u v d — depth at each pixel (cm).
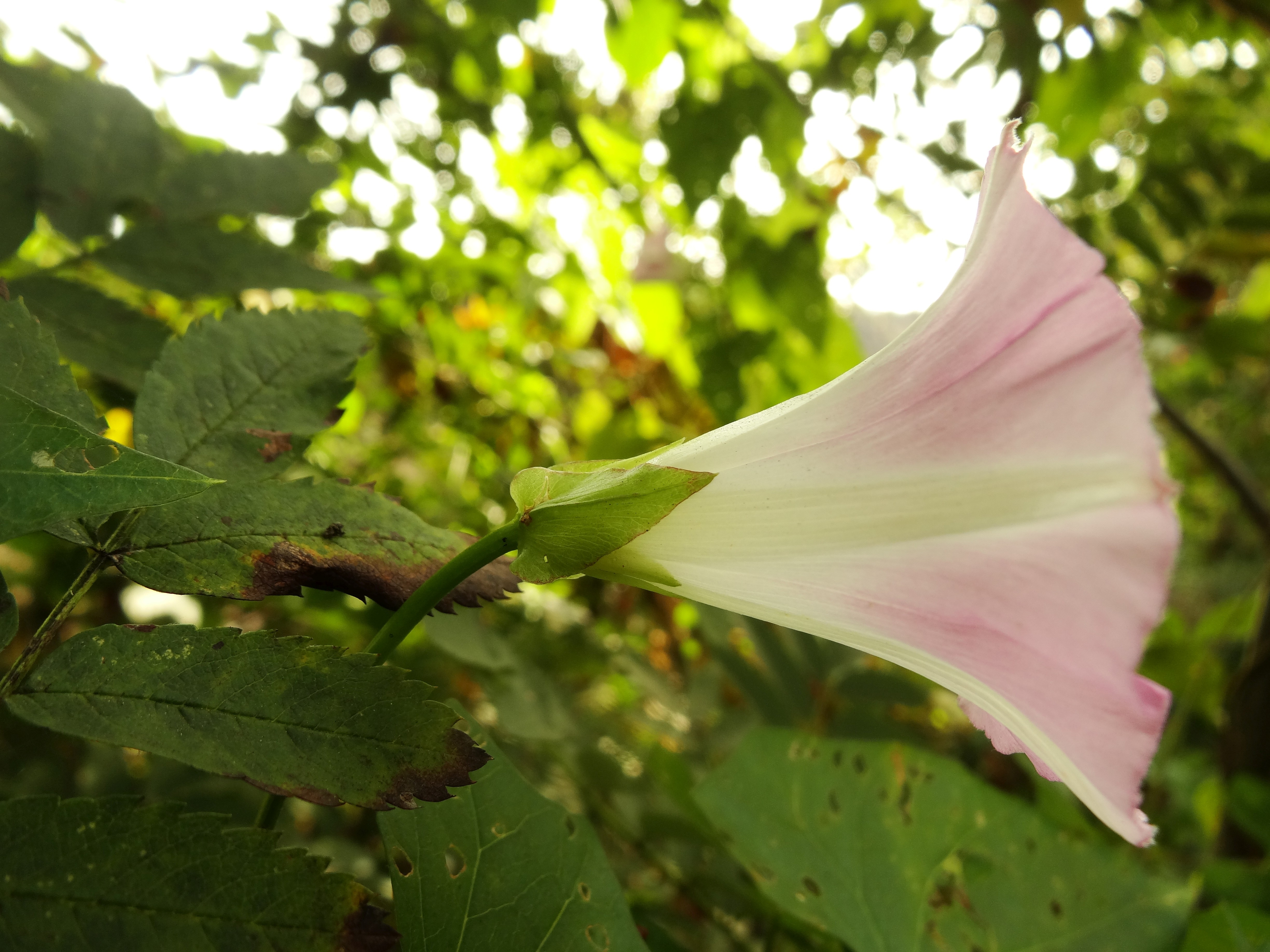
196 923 6
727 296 30
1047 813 19
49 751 20
